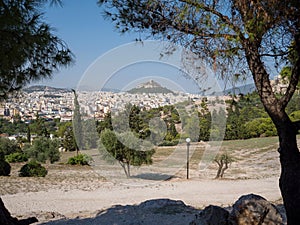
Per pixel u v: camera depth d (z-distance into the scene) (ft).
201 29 10.04
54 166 58.75
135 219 18.37
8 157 65.92
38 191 34.40
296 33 9.46
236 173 45.14
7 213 15.93
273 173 44.93
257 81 10.82
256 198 13.52
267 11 8.61
